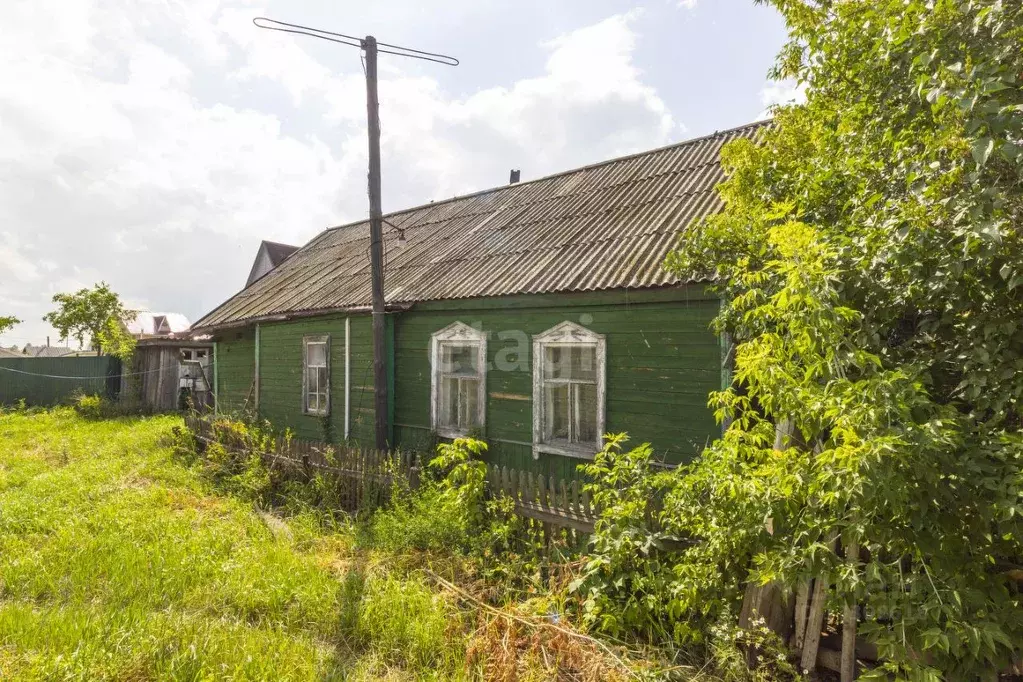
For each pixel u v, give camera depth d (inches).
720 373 234.7
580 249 312.3
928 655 122.5
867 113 166.9
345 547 235.0
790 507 132.3
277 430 465.4
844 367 134.6
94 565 209.9
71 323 871.1
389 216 580.7
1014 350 121.1
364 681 146.1
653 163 399.2
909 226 127.2
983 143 103.9
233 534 246.7
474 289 317.7
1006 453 109.2
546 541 213.6
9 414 705.0
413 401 356.5
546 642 153.5
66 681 134.6
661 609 155.9
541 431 294.5
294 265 588.1
